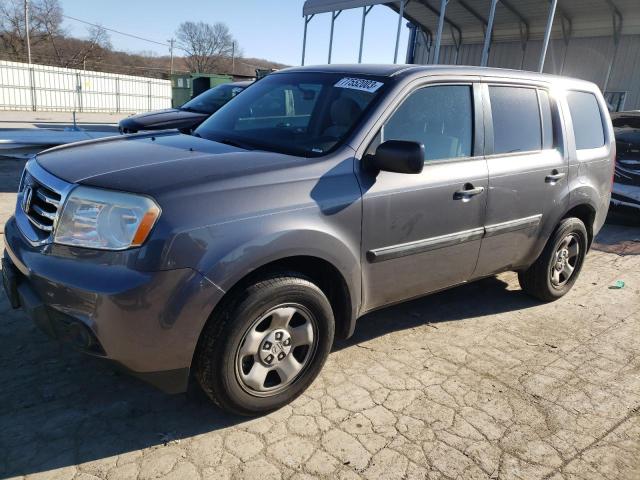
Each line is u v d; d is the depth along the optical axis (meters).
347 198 2.86
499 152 3.77
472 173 3.51
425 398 3.09
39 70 30.77
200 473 2.41
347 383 3.20
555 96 4.32
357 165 2.97
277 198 2.63
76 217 2.42
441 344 3.76
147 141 3.32
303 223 2.67
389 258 3.14
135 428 2.69
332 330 2.96
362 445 2.66
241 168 2.67
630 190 7.46
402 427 2.82
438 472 2.52
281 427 2.76
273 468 2.47
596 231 4.88
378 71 3.43
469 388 3.22
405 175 3.15
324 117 3.27
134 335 2.32
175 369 2.47
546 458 2.66
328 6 17.42
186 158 2.79
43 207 2.64
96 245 2.37
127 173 2.54
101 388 2.99
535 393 3.21
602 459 2.68
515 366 3.52
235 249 2.45
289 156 2.93
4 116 24.09
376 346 3.67
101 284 2.29
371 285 3.14
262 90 3.88
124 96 34.41
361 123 3.07
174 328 2.37
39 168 2.84
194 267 2.37
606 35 17.92
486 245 3.75
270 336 2.72
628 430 2.92
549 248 4.35
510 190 3.78
